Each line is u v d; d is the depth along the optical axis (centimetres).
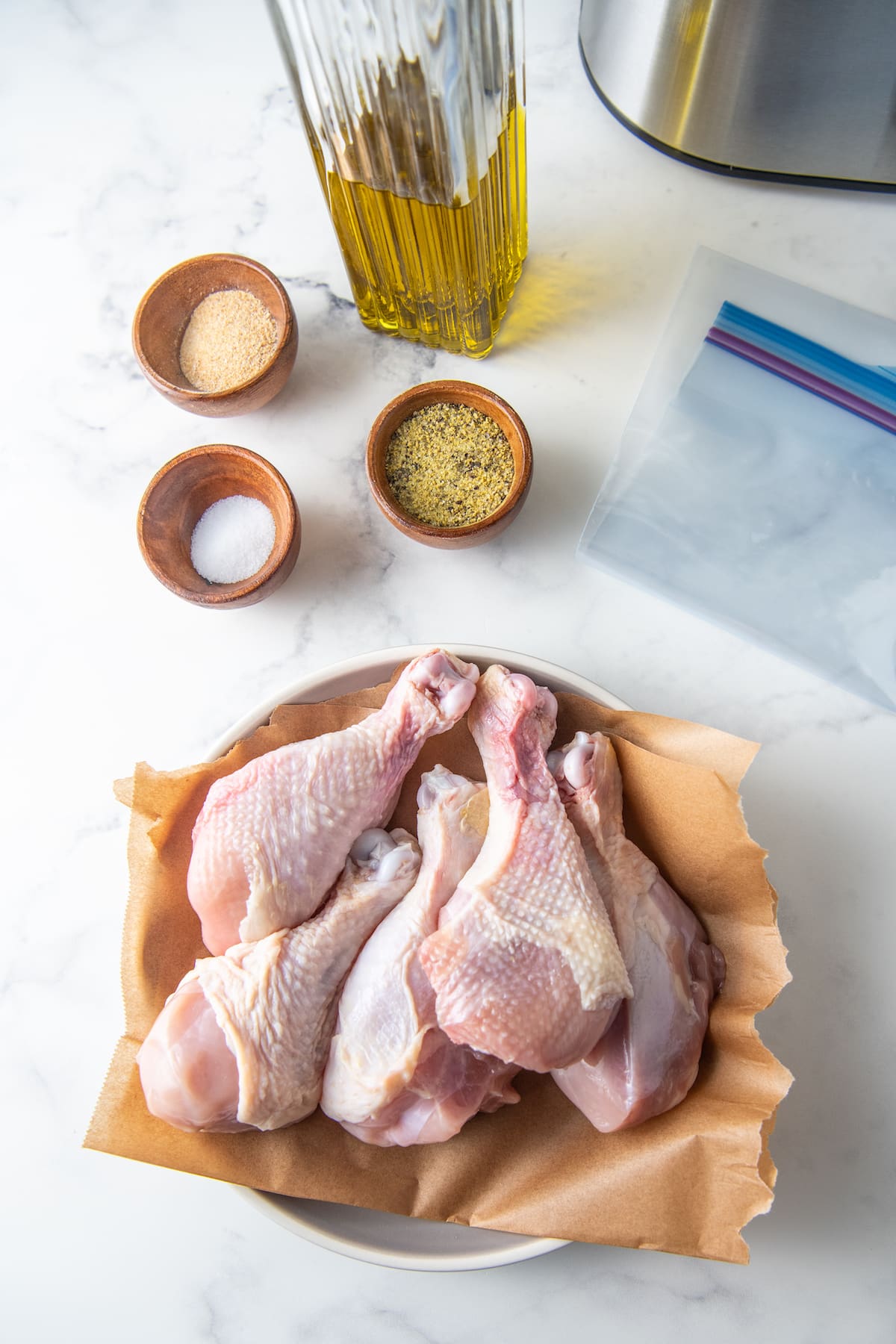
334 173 52
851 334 59
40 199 63
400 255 54
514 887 47
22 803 58
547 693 50
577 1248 53
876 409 58
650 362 59
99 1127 48
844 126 56
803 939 54
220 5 63
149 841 50
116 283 62
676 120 58
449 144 48
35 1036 56
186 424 60
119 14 63
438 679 50
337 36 46
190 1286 54
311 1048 48
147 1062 47
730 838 47
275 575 54
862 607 56
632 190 60
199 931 51
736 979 49
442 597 58
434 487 55
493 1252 46
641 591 57
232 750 51
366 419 60
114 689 58
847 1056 53
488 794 50
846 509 57
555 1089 50
